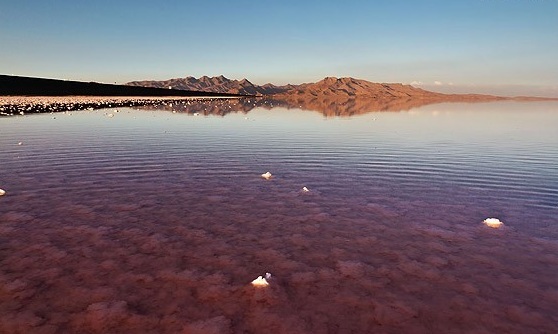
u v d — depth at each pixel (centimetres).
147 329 422
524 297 493
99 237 660
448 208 845
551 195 944
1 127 2055
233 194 932
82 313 449
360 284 522
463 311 462
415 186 1023
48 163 1218
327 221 758
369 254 615
